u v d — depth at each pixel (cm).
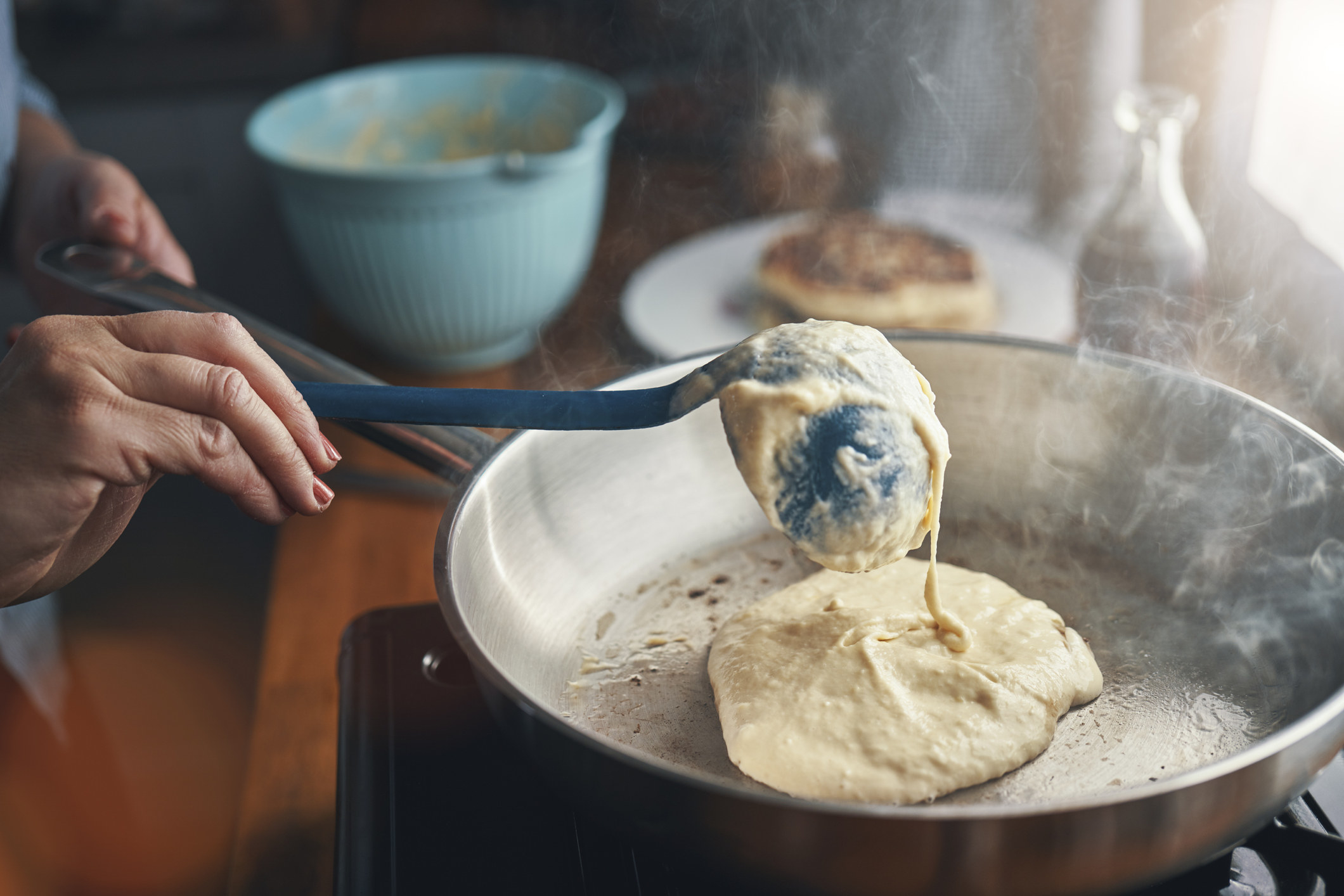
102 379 51
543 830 55
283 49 144
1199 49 94
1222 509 60
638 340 89
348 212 85
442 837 54
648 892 52
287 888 58
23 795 78
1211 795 45
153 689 106
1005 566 65
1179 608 62
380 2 171
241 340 53
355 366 95
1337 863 50
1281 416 56
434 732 58
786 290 89
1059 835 44
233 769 87
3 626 81
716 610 65
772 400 52
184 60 142
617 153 125
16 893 71
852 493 52
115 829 77
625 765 46
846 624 60
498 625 58
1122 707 58
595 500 64
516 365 94
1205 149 95
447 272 87
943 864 45
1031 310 87
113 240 73
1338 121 85
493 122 105
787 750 56
